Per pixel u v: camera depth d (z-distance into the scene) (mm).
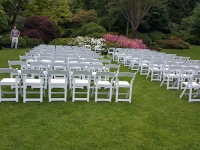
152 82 8539
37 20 21938
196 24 24516
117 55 13445
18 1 22531
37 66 7207
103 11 33688
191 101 6297
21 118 4582
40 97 5590
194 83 6582
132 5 24859
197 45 32469
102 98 6266
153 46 25953
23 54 13719
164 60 9438
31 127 4227
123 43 18453
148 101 6160
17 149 3504
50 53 8914
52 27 22484
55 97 6109
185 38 32969
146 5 25219
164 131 4371
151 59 9336
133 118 4910
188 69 7410
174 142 3973
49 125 4348
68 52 9812
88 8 35656
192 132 4383
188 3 41500
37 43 19953
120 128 4391
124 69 10984
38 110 5051
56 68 7922
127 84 5914
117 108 5473
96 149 3621
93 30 23266
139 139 4012
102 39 18359
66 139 3875
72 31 26781
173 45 27406
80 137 3965
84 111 5145
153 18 33438
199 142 4012
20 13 25453
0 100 5477
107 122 4625
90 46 16953
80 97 6227
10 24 23047
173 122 4809
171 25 36750
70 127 4312
